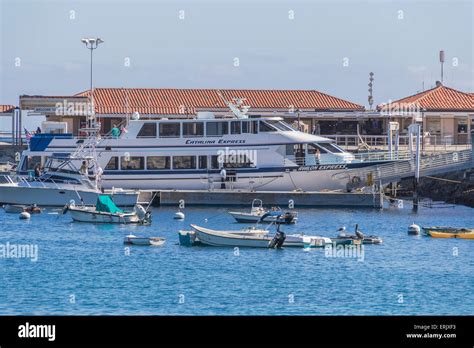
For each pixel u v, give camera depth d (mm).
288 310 56094
